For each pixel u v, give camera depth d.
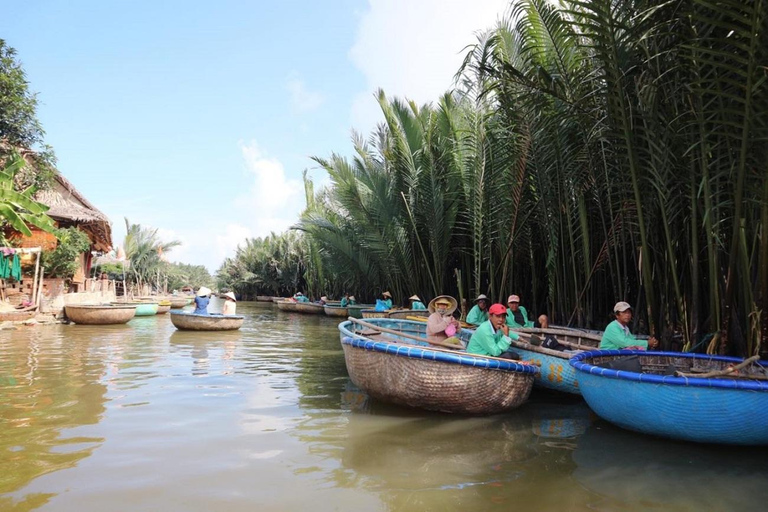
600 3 5.27
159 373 8.03
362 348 6.12
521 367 5.82
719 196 6.18
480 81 9.38
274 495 3.61
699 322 6.51
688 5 4.87
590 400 5.36
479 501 3.58
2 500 3.45
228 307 16.16
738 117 5.34
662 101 6.14
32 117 15.58
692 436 4.65
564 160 8.77
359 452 4.54
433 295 16.89
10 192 12.14
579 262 10.00
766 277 5.52
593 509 3.48
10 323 14.55
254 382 7.46
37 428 5.04
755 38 4.51
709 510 3.49
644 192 7.01
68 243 18.31
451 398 5.64
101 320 16.02
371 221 16.86
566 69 7.43
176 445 4.61
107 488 3.67
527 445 4.80
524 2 7.25
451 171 14.27
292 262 38.62
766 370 5.50
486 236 12.87
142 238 39.78
